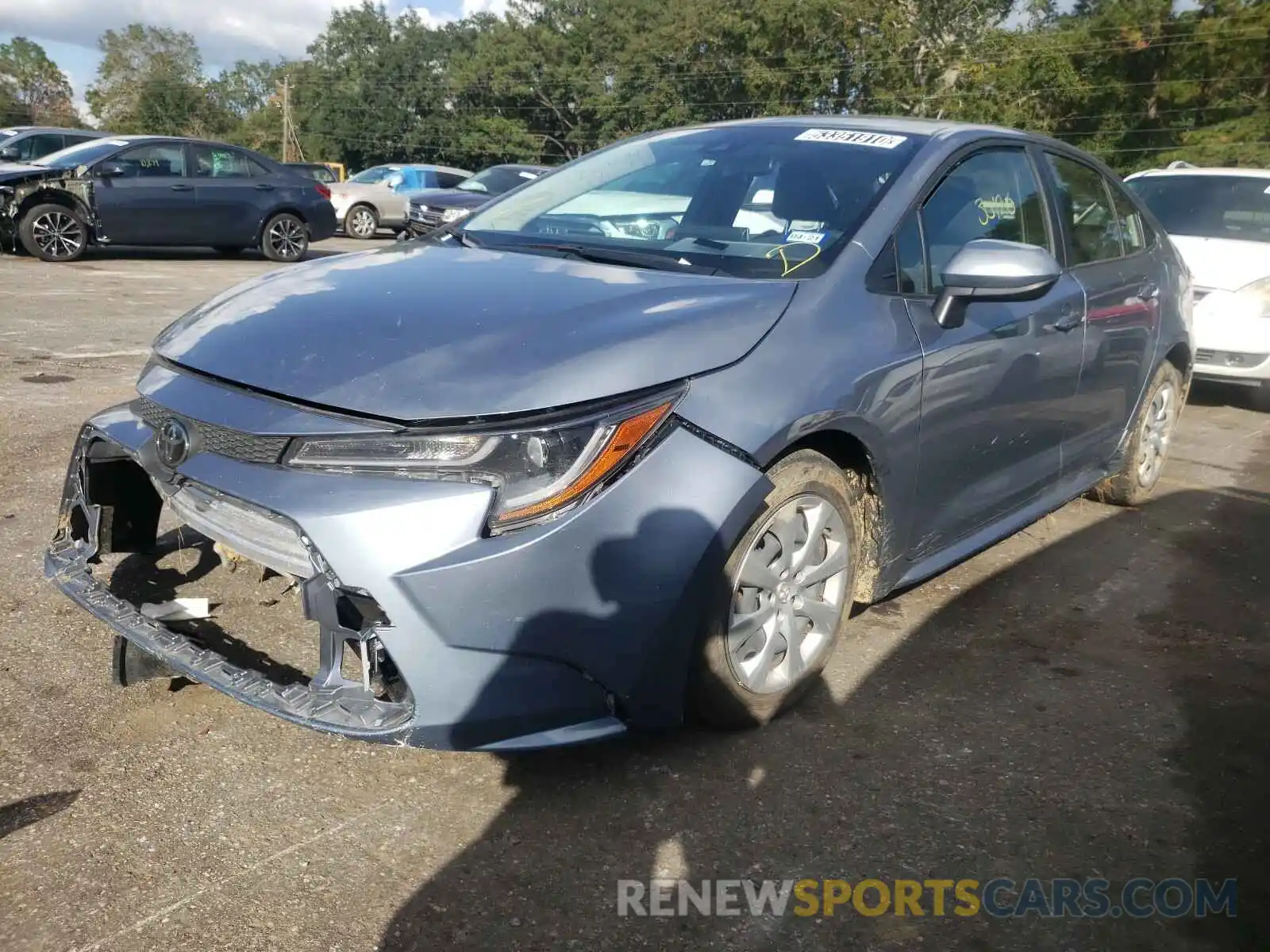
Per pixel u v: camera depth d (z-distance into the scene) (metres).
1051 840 2.40
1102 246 4.28
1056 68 43.22
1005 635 3.49
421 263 3.03
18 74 81.19
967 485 3.35
